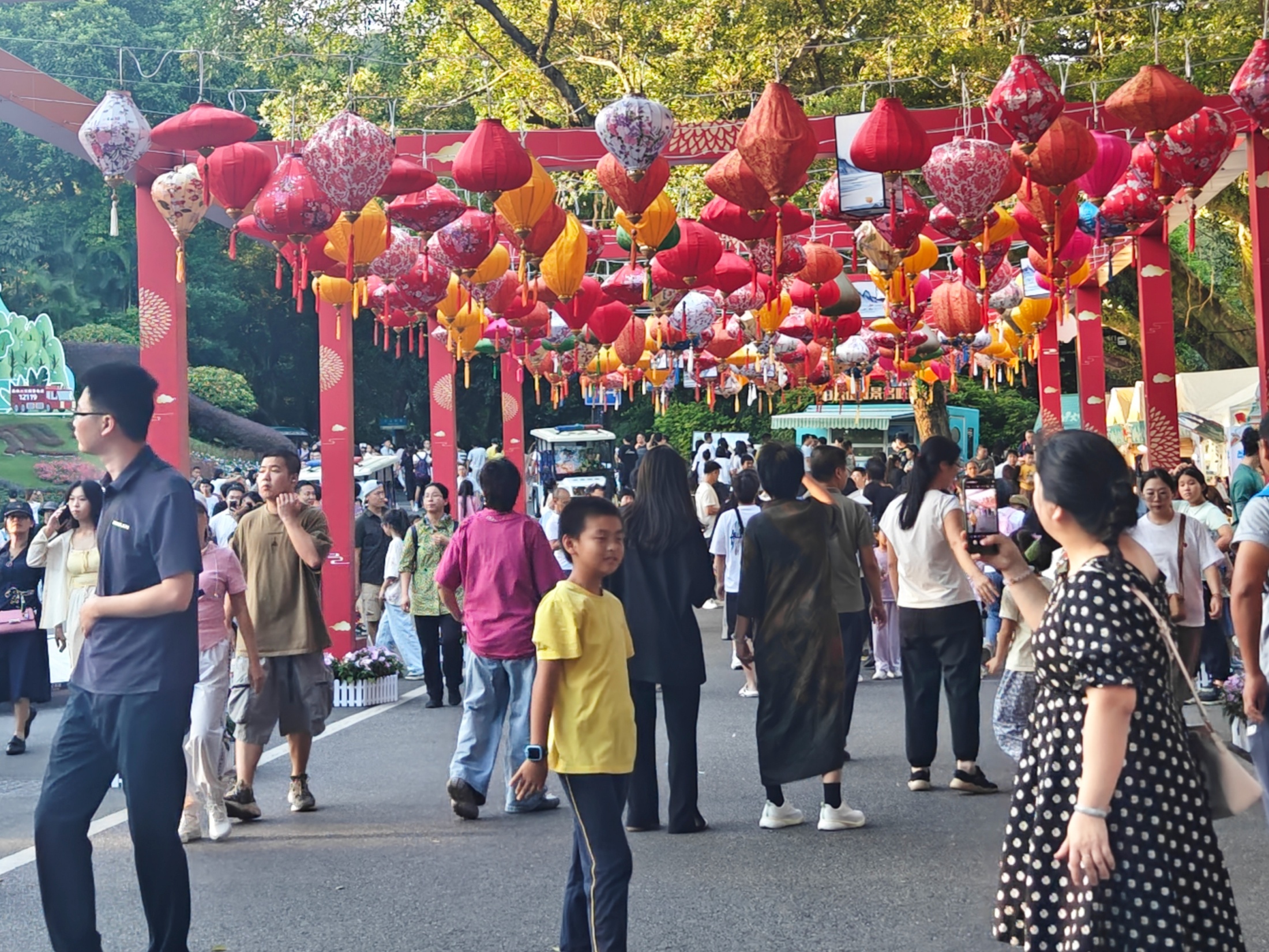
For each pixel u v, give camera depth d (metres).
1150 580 3.80
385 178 9.52
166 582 4.99
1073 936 3.58
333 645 14.69
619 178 10.18
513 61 23.05
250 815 7.98
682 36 21.75
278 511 8.14
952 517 8.06
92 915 5.00
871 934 5.59
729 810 8.02
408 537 12.55
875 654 13.43
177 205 10.52
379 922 5.90
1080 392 20.53
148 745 4.96
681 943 5.53
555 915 5.95
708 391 23.08
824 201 11.59
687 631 7.41
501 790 9.02
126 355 39.69
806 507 7.52
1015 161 10.29
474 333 15.24
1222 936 3.58
